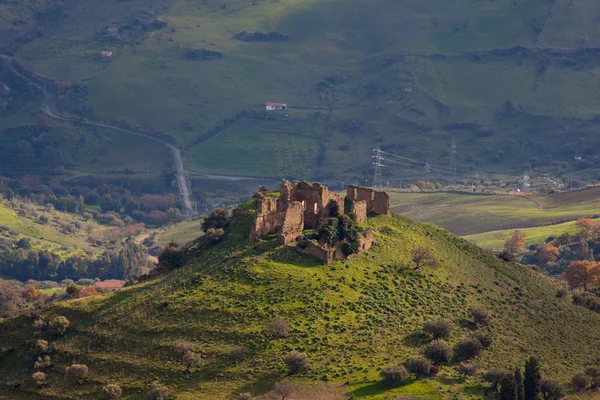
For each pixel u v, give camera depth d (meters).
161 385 194.38
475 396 193.62
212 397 189.00
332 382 191.38
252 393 189.12
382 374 193.62
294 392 187.12
